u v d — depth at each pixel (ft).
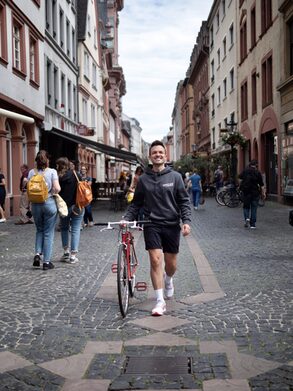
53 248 36.14
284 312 18.93
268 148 92.17
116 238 41.63
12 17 63.00
